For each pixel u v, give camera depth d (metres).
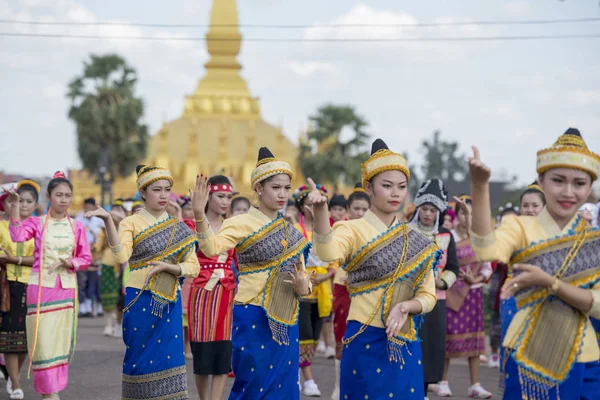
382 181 7.46
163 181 9.95
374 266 7.41
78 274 24.56
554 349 6.26
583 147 6.34
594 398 6.38
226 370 10.62
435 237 11.11
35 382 10.88
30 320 10.90
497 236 6.41
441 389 12.66
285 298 8.70
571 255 6.33
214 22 95.50
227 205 11.14
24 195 12.14
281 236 8.76
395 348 7.34
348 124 66.12
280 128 87.88
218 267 10.69
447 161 129.38
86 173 72.25
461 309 12.54
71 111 60.06
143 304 9.79
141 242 9.86
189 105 93.88
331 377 14.14
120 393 12.31
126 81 60.78
